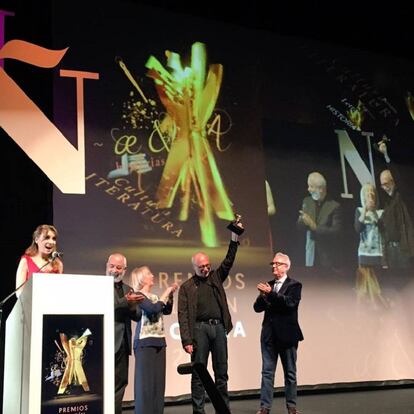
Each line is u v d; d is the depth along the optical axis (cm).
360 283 616
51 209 511
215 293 428
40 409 208
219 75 605
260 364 552
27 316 219
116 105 549
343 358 587
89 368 222
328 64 668
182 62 589
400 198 667
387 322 618
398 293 633
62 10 544
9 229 498
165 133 564
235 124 600
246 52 625
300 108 639
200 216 561
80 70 541
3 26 527
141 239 531
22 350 223
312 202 616
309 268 596
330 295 598
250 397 542
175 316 530
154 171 551
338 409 467
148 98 564
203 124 584
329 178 632
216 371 416
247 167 595
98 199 523
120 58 560
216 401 249
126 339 337
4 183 502
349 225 628
